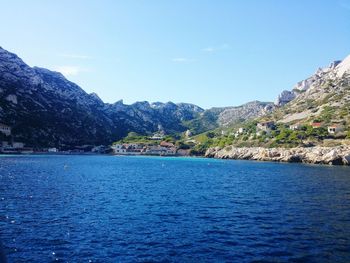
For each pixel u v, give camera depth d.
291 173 103.81
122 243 28.69
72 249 26.84
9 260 24.11
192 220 37.47
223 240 29.83
